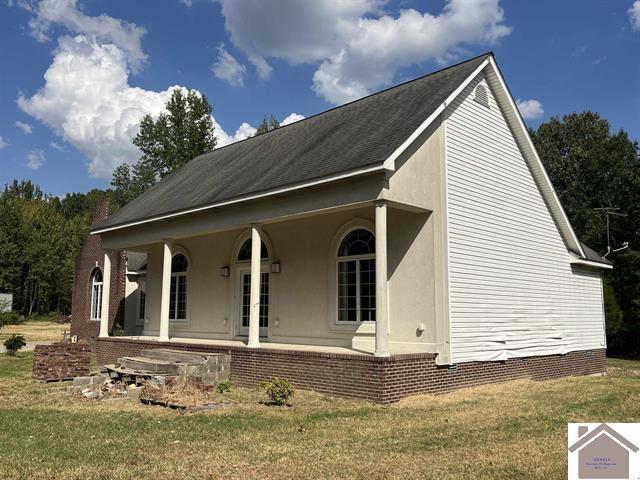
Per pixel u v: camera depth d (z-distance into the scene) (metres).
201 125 44.47
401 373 11.34
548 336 16.53
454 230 13.09
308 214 13.26
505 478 6.01
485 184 14.59
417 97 14.45
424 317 12.73
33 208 85.00
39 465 6.62
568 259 18.22
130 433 8.39
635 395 12.11
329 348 14.11
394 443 7.69
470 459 6.76
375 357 11.15
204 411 10.34
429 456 6.95
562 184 44.56
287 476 6.15
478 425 8.85
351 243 14.74
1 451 7.33
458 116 13.96
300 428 8.67
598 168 40.50
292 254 16.20
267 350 13.55
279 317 16.31
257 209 14.52
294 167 14.00
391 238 13.60
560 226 17.80
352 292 14.52
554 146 46.84
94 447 7.51
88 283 30.11
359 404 10.95
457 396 11.77
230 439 7.98
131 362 14.56
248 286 18.00
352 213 14.62
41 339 35.25
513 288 15.13
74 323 30.91
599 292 20.22
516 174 16.08
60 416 9.83
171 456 7.02
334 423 9.12
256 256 14.58
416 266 13.04
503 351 14.30
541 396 11.91
